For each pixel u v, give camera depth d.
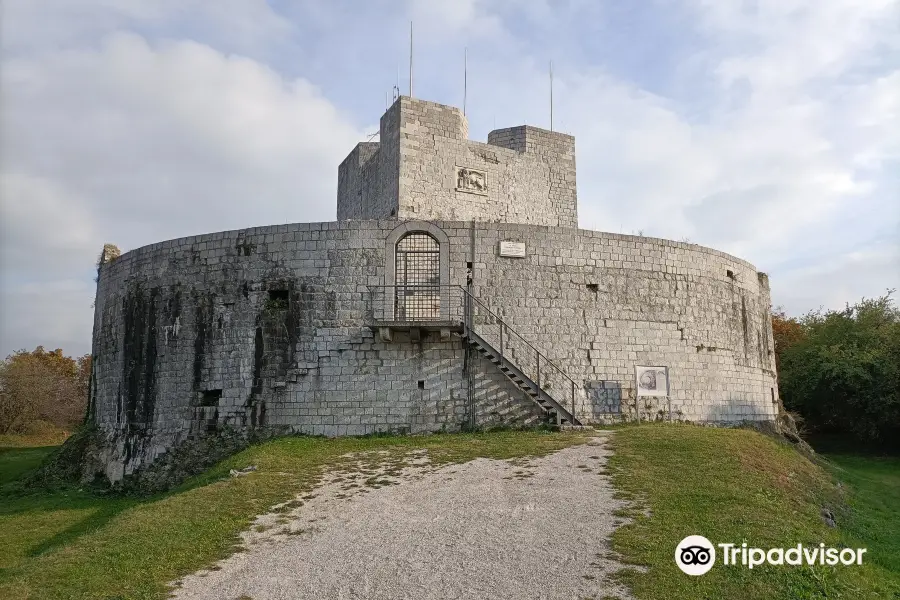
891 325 41.09
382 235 24.70
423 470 18.27
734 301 29.67
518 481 16.64
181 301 25.81
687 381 27.09
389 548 12.52
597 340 25.70
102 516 20.17
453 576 11.07
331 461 19.67
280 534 13.75
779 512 14.80
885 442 40.16
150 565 12.08
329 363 24.08
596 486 15.90
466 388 23.98
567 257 25.86
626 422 25.48
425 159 31.81
